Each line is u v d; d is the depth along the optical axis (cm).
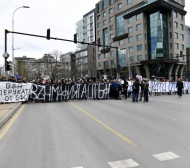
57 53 5238
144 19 4569
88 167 320
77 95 1421
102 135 504
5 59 1455
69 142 450
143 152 383
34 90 1280
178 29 4641
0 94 1162
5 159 358
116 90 1460
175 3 4706
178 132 528
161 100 1375
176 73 4712
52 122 664
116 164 330
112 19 5697
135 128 575
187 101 1295
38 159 356
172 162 335
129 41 4984
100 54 6359
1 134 526
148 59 4569
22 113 861
